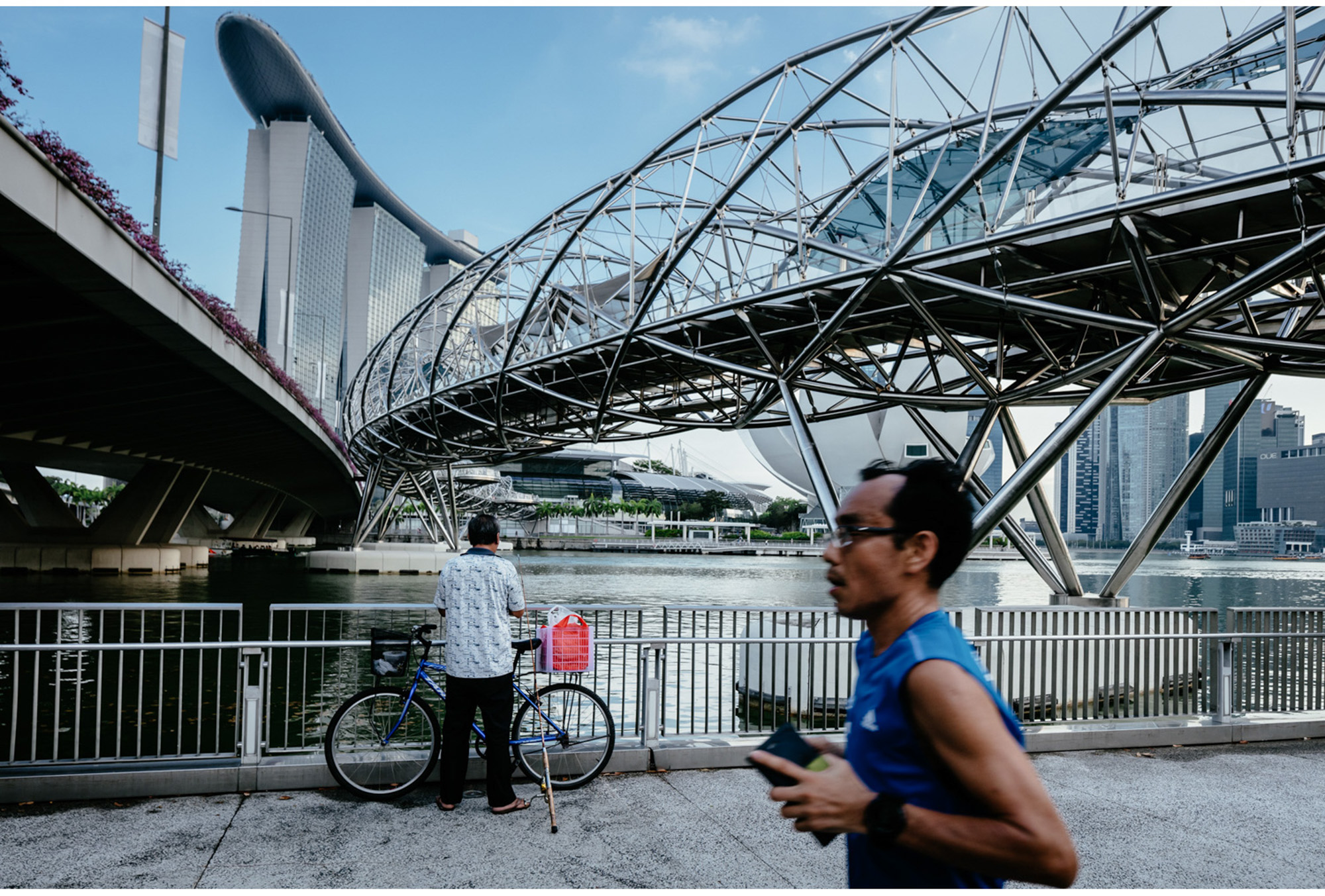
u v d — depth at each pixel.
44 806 5.81
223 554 82.12
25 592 37.56
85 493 146.75
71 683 16.48
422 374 46.53
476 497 135.00
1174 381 19.78
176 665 19.19
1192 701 9.21
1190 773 7.26
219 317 24.94
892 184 18.69
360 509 69.75
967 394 22.70
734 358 27.42
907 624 1.74
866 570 1.77
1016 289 17.09
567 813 5.92
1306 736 8.59
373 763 6.24
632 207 27.47
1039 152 17.45
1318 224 13.82
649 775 6.89
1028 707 9.20
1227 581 103.06
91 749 11.24
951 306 19.64
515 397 37.38
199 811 5.77
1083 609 10.30
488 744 5.87
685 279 28.09
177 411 34.97
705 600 46.41
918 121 21.91
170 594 38.78
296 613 30.64
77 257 15.33
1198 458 16.19
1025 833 1.38
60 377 25.09
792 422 21.81
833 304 21.25
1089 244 15.76
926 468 1.81
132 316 19.67
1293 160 12.41
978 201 17.52
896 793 1.60
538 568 84.25
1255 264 16.05
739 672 12.16
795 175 20.73
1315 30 13.67
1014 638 8.46
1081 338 18.83
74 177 14.75
